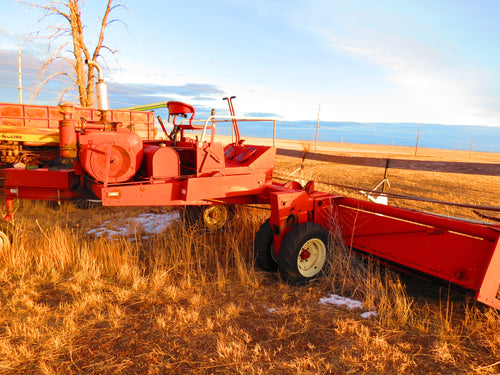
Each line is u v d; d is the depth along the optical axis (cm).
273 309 378
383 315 363
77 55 1508
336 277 459
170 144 578
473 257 372
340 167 2209
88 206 871
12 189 503
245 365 279
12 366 276
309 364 281
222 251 572
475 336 329
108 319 350
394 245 454
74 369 275
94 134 428
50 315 356
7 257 481
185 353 296
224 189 497
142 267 487
